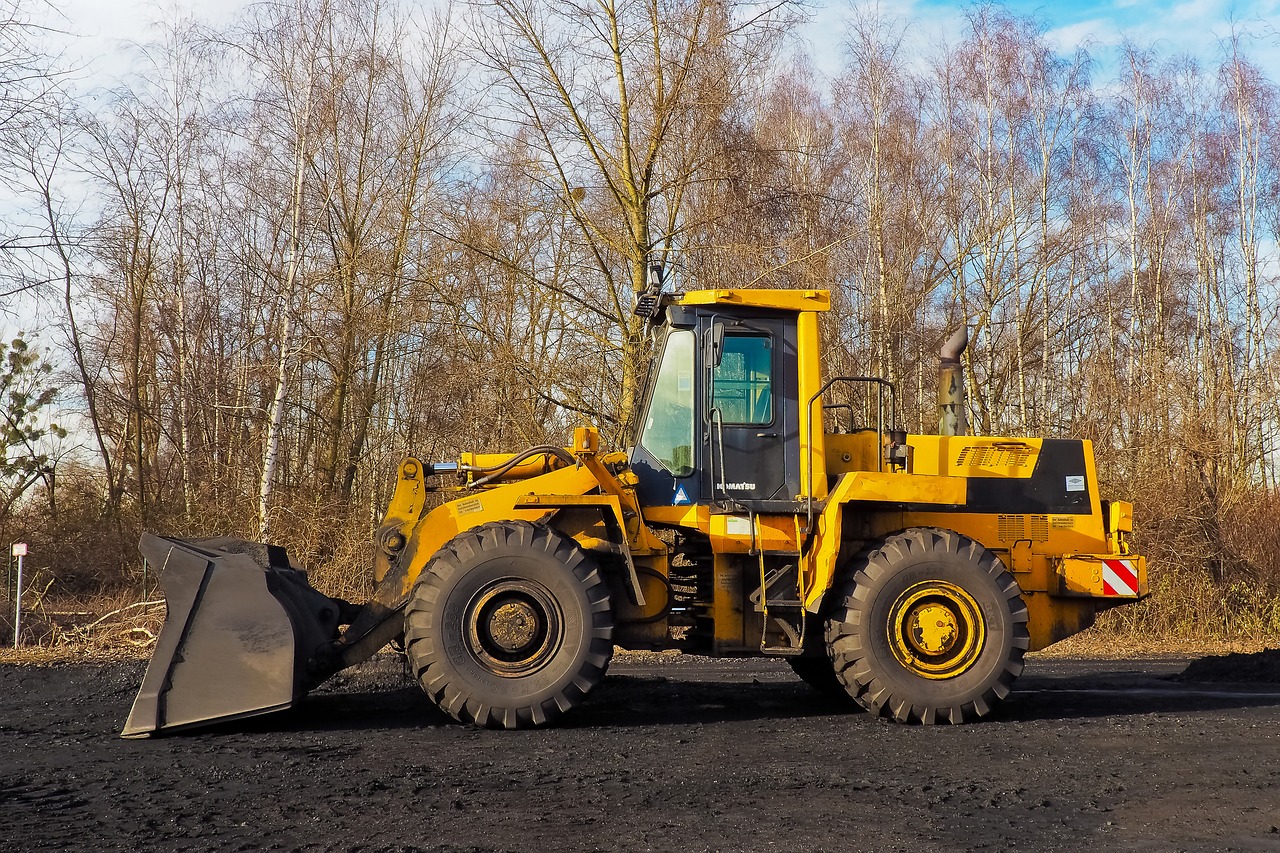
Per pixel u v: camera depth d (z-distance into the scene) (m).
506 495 6.72
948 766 5.14
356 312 16.38
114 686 7.77
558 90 14.85
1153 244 24.12
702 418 6.82
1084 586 7.14
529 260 16.27
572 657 6.21
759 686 8.30
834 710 7.06
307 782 4.74
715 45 14.84
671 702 7.39
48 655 9.74
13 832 3.94
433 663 6.14
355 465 17.11
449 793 4.54
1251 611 13.57
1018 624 6.55
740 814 4.21
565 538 6.38
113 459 18.59
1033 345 22.06
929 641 6.46
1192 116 24.81
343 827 4.01
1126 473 15.33
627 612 6.68
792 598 6.70
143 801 4.40
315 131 16.03
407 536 7.02
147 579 14.02
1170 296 24.08
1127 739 5.87
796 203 15.55
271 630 6.06
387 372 18.00
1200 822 4.16
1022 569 7.24
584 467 6.73
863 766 5.13
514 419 15.44
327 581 13.59
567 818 4.14
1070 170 23.12
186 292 19.50
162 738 5.83
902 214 22.28
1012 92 22.94
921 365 21.80
